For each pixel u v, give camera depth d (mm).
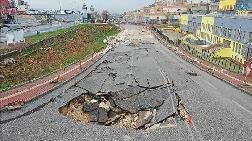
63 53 61156
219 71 50812
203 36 82875
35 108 29719
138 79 44438
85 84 40125
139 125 27578
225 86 41469
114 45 88875
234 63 57188
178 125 27109
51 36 69125
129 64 58438
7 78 38719
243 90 38500
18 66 43906
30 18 118375
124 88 38656
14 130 25094
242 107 32250
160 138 24422
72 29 97000
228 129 26359
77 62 56562
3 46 51969
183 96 35938
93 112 30578
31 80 39625
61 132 25141
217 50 62062
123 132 25438
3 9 88125
